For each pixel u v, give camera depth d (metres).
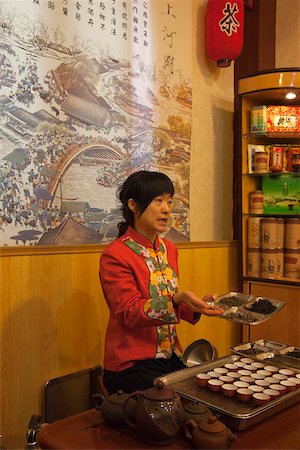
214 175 3.07
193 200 2.92
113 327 1.78
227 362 1.68
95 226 2.35
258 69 3.14
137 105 2.55
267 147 2.95
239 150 2.95
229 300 2.15
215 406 1.31
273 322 2.84
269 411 1.31
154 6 2.63
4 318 1.98
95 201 2.35
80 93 2.27
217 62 2.88
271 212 2.98
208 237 3.03
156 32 2.64
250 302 2.12
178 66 2.78
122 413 1.27
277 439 1.22
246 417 1.23
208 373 1.53
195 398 1.37
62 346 2.19
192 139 2.90
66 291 2.20
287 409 1.40
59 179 2.20
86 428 1.30
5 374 1.99
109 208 2.41
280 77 2.69
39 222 2.13
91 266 2.29
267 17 3.22
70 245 2.22
